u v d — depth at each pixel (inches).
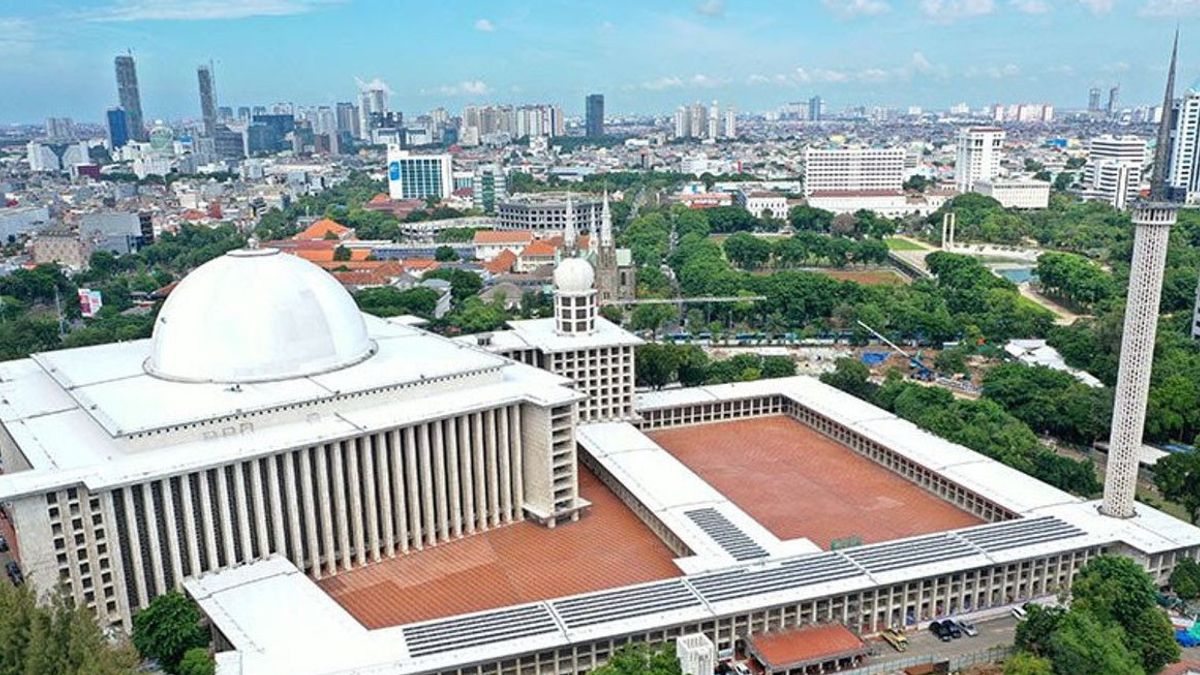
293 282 6939.0
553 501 6884.8
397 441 6299.2
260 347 6628.9
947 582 5728.3
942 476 7165.4
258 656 4658.0
